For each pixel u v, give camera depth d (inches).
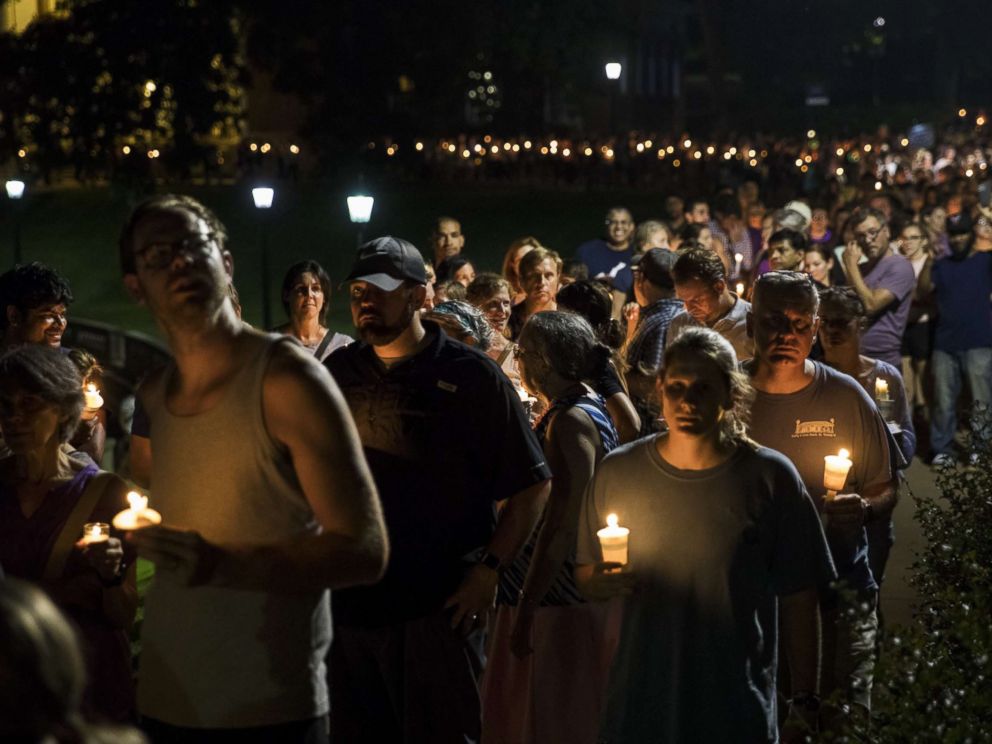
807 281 205.6
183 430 129.7
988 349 467.8
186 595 129.7
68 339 840.9
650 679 165.9
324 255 1364.4
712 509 163.8
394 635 187.6
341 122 1413.6
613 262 512.1
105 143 1138.7
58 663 80.2
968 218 639.8
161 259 125.5
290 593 126.6
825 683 204.8
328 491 126.7
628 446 170.4
